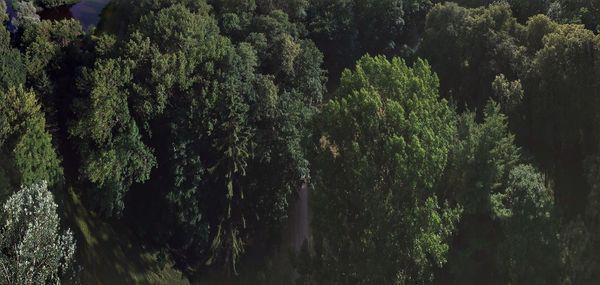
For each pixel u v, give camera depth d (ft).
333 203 133.18
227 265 193.36
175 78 178.29
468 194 137.49
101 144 167.53
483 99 191.11
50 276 102.42
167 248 191.42
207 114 184.44
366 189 127.24
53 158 156.56
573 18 188.44
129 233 185.06
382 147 130.72
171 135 181.47
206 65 183.32
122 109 169.37
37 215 98.73
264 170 197.57
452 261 139.54
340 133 133.18
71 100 178.29
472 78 196.95
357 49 256.73
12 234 98.12
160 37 180.75
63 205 160.15
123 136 171.12
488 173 136.05
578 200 153.28
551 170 162.71
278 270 199.31
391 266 130.11
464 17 199.11
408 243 129.29
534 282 132.57
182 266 192.34
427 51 207.82
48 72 182.19
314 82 214.69
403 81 136.67
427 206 125.70
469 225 142.10
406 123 127.65
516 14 212.43
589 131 159.02
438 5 211.82
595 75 155.33
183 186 183.11
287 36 208.23
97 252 167.63
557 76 162.20
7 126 146.72
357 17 257.75
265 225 202.59
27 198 101.81
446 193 143.33
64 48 187.83
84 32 209.46
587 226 140.36
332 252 134.72
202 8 209.15
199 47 182.91
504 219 132.98
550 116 166.40
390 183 130.82
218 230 191.42
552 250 132.77
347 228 133.08
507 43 187.11
